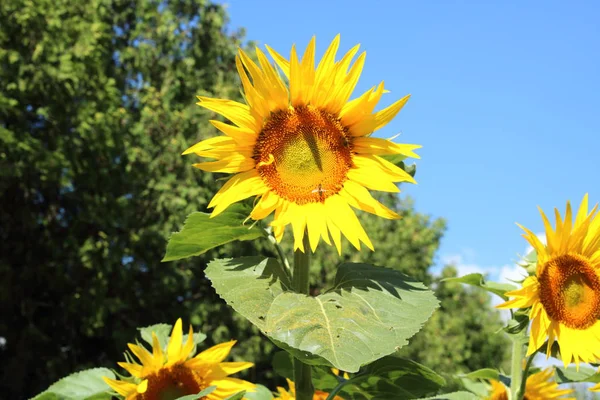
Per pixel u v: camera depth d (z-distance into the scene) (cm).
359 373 256
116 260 1641
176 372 316
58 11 1673
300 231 245
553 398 376
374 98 260
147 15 2095
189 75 2077
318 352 205
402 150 261
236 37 2231
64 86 1616
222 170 254
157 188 1778
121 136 1734
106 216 1650
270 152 256
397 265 2105
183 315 1739
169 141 1894
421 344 2247
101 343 1748
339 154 259
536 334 286
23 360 1579
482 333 2358
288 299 226
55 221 1716
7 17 1585
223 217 256
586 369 321
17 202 1669
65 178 1570
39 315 1705
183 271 1827
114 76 2044
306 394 254
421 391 258
